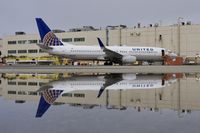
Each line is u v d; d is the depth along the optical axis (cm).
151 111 1452
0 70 6856
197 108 1548
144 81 3381
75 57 9138
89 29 15800
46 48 8994
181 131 1015
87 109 1521
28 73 5634
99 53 9125
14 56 16525
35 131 1029
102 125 1123
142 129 1049
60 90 2498
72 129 1055
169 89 2538
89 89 2553
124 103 1738
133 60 8969
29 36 16750
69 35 15600
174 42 13225
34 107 1620
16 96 2200
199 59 12425
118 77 4091
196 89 2545
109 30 14588
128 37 14188
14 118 1284
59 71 6072
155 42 13625
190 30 12862
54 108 1571
